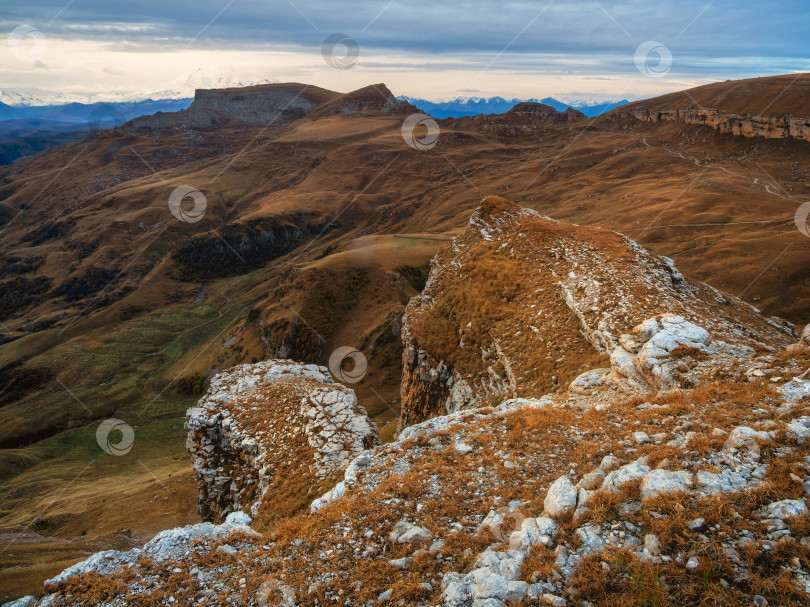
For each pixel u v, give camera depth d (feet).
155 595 39.73
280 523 54.65
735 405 50.78
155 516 175.63
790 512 30.35
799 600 25.20
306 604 35.91
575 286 124.16
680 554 29.71
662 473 36.94
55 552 138.00
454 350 145.38
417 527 42.11
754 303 449.89
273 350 581.12
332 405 101.71
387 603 33.86
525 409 67.62
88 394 599.16
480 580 31.71
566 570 31.24
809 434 38.06
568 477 45.34
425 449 60.29
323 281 628.69
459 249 189.88
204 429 110.11
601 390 78.89
